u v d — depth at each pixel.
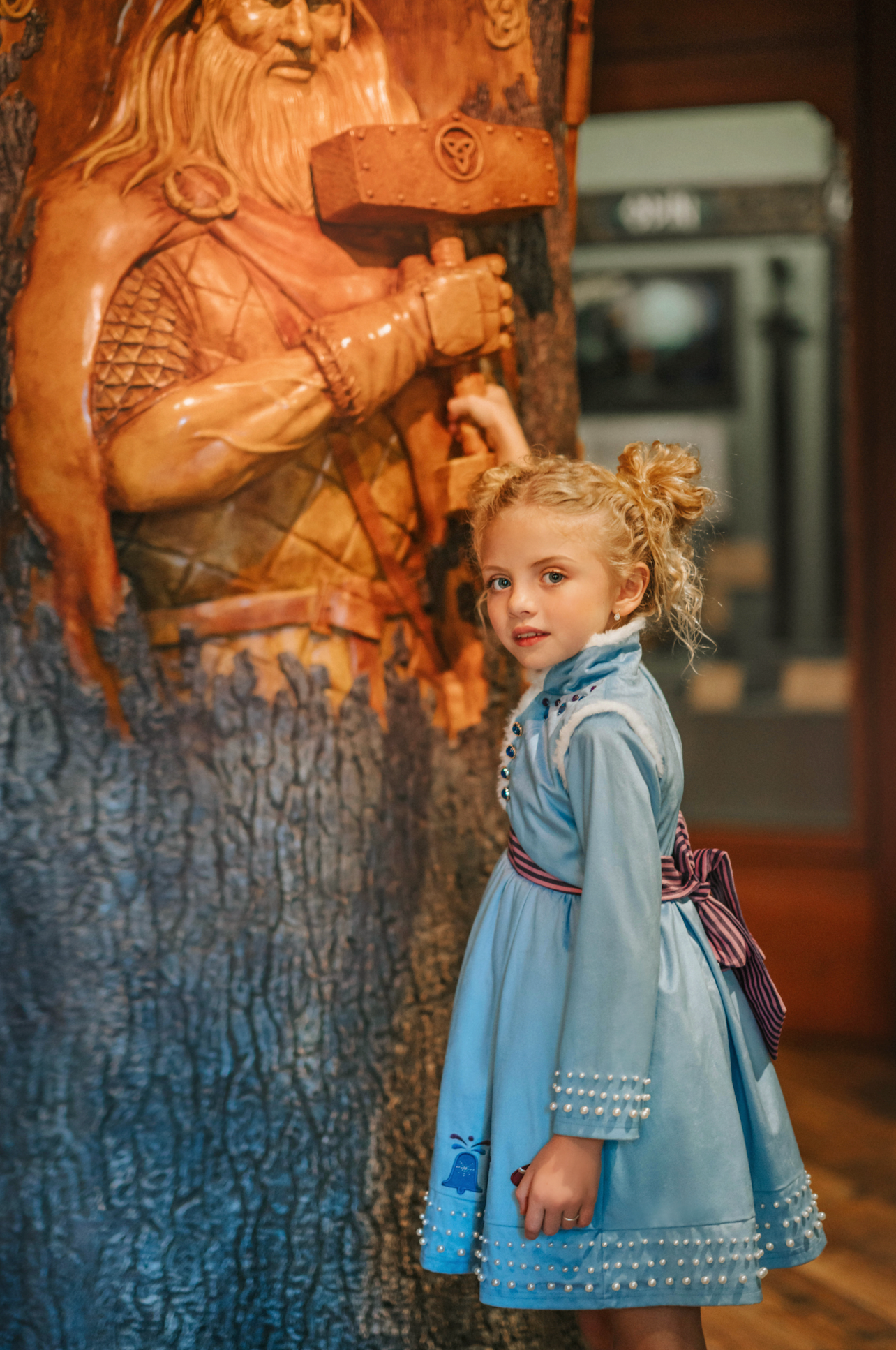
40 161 1.41
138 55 1.38
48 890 1.46
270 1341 1.48
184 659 1.46
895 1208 2.26
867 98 2.97
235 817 1.48
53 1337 1.47
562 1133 1.06
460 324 1.45
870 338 3.05
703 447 6.83
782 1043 3.14
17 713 1.46
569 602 1.18
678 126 6.29
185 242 1.39
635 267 6.66
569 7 1.63
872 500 3.10
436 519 1.53
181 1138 1.48
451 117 1.43
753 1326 1.90
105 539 1.41
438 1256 1.19
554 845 1.18
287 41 1.40
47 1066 1.47
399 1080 1.54
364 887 1.52
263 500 1.45
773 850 3.25
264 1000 1.49
